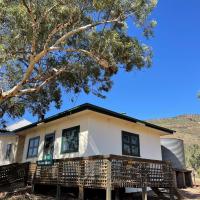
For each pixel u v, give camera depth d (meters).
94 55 11.19
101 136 13.41
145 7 10.73
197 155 33.50
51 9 10.34
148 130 16.69
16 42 10.72
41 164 13.34
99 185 9.79
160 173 12.08
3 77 13.09
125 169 10.41
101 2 10.17
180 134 73.12
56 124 15.53
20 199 11.38
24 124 25.50
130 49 11.09
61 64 12.88
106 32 10.85
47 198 11.60
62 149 14.24
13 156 19.61
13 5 10.00
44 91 14.91
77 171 11.03
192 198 13.02
